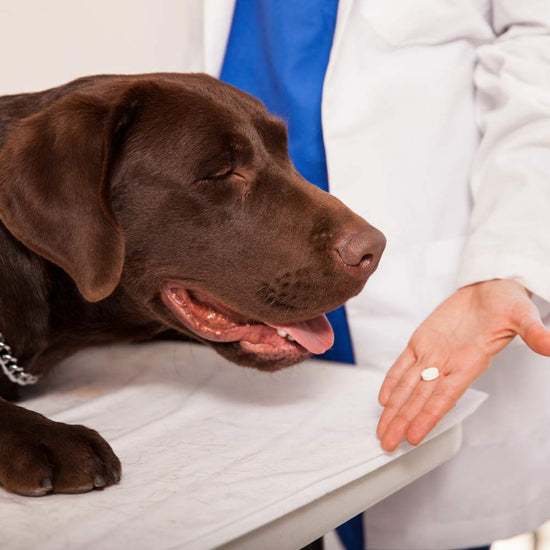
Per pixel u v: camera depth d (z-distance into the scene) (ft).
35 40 6.63
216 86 4.84
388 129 6.02
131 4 6.79
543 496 6.49
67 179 4.15
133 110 4.49
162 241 4.59
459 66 6.16
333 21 6.13
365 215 6.04
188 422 4.46
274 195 4.61
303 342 4.58
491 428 6.15
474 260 4.97
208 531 3.14
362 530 6.72
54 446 3.60
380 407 4.67
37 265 4.65
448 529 6.37
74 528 3.20
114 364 5.52
